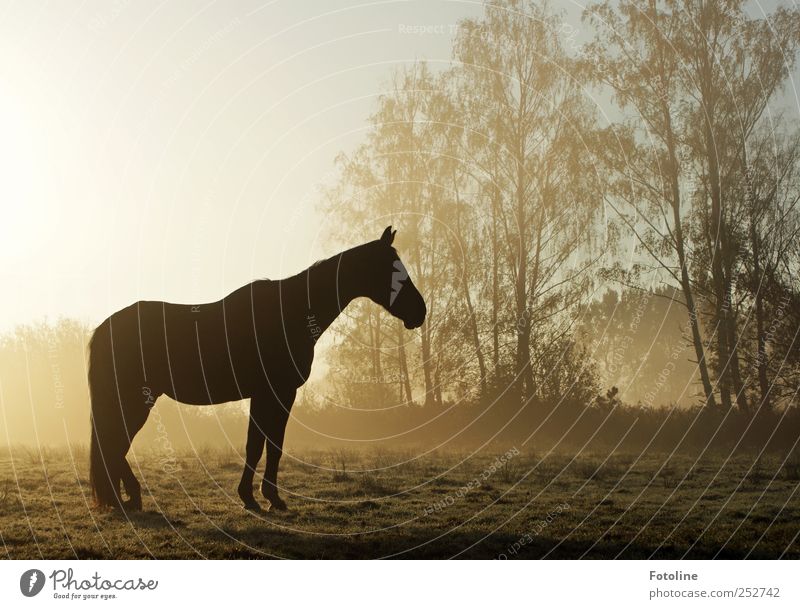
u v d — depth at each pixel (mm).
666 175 26844
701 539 8211
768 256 24172
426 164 27109
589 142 26531
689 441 19859
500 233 27281
